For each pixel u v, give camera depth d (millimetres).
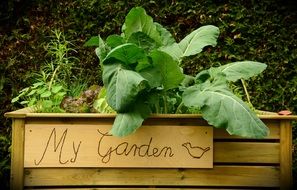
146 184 942
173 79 980
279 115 977
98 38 1127
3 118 1548
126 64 963
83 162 938
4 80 1572
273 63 1559
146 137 944
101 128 946
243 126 871
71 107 1091
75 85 1456
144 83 942
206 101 912
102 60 987
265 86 1541
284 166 959
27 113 942
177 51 1128
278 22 1586
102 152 941
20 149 944
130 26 1081
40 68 1580
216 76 1027
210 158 944
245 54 1577
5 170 1489
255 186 957
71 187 948
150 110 928
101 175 944
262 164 968
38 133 948
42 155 942
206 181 949
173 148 944
